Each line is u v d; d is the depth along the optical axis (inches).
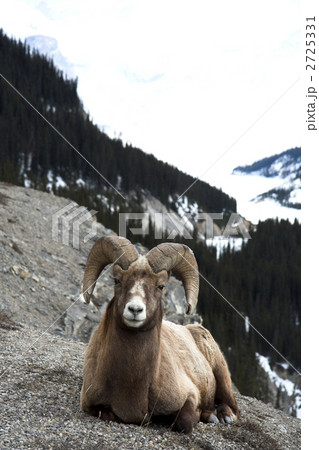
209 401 381.1
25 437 270.1
